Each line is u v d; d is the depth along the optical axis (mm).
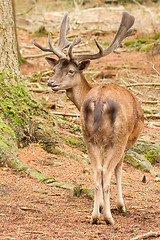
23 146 12102
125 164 12703
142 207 9125
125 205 9250
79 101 10375
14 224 7359
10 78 12703
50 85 10031
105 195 7664
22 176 10266
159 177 11820
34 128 12461
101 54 10289
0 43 12617
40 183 9992
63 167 11383
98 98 7621
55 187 9898
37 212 8203
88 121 7711
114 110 7527
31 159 11547
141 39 28953
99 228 7488
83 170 11328
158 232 7094
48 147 12312
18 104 12523
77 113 16594
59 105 17312
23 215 7938
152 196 10070
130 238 6938
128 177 11570
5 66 12703
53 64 10781
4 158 10773
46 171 10953
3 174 10219
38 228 7234
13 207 8305
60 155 12141
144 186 10922
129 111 7828
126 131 7730
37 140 12398
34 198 9031
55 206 8703
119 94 7836
